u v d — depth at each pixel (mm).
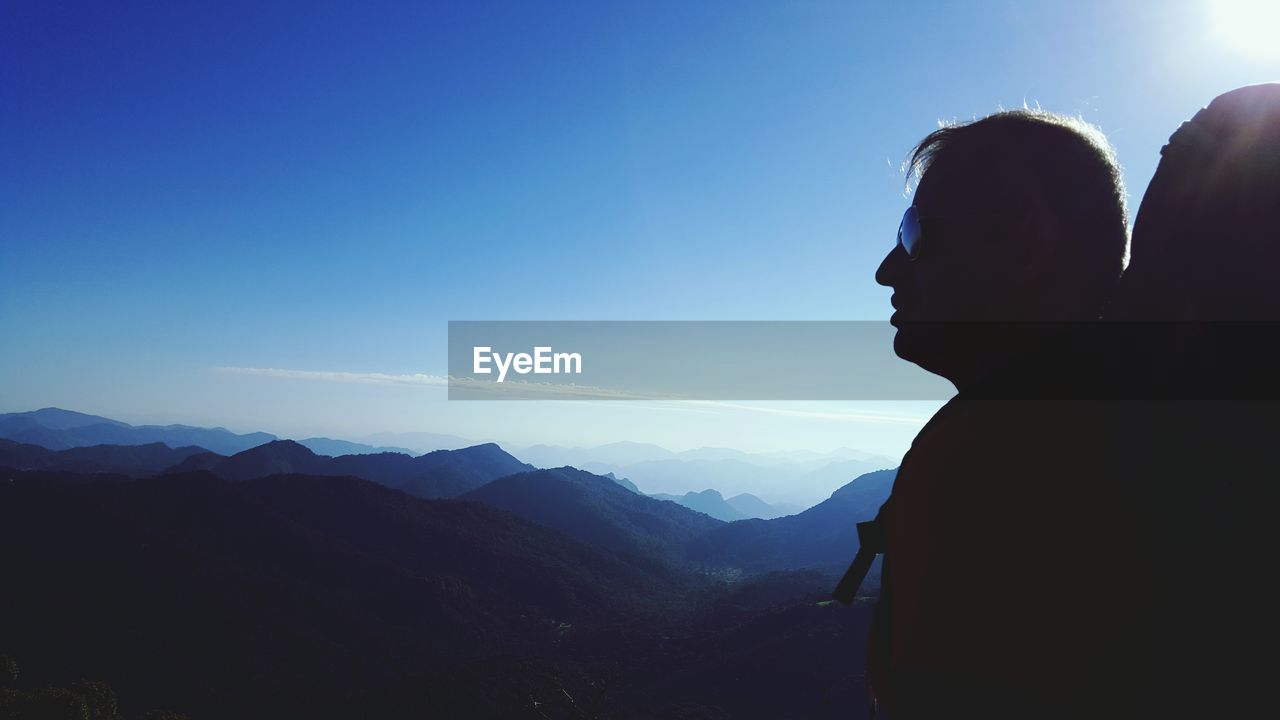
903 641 566
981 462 529
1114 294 633
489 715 95250
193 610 148250
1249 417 436
